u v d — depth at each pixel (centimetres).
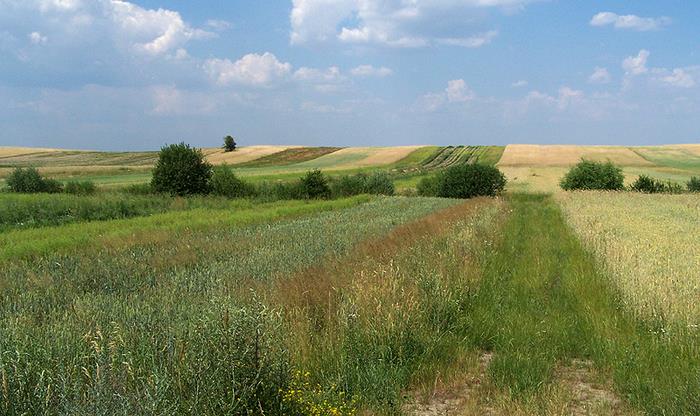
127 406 444
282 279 966
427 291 923
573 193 4697
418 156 10712
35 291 959
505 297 1095
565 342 830
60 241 1538
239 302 749
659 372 695
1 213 2341
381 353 694
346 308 771
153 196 3559
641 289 966
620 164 9062
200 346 540
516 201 4378
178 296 887
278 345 571
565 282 1245
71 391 488
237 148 12825
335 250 1345
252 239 1587
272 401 534
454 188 5119
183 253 1334
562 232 2228
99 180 6406
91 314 761
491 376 686
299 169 9169
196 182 3834
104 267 1145
